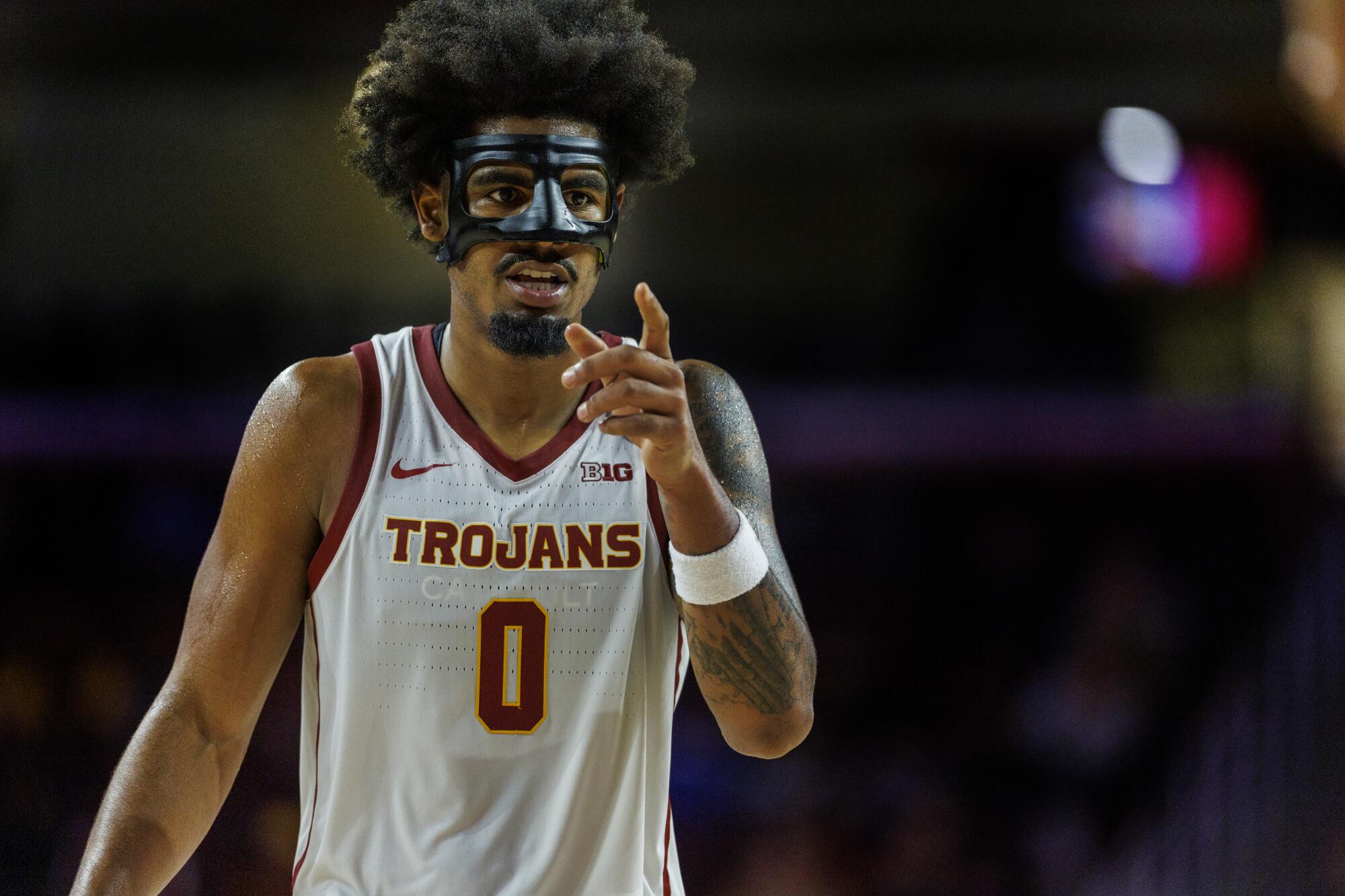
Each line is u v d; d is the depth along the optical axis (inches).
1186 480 755.4
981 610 740.7
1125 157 818.2
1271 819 532.1
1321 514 708.7
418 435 196.7
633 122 206.5
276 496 193.0
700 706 660.7
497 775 189.5
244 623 189.5
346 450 195.6
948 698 713.6
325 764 192.7
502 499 193.8
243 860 580.4
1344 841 515.8
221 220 812.0
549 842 188.4
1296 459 748.0
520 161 189.2
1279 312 807.7
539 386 195.9
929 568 753.0
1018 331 816.3
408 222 217.6
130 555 730.2
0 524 727.1
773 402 770.8
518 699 189.6
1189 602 723.4
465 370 197.6
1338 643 538.6
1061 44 804.0
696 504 173.0
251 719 192.1
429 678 188.9
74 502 735.7
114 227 806.5
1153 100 807.1
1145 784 661.9
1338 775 520.4
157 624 715.4
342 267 816.3
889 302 834.2
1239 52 790.5
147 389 786.2
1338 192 810.2
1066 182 828.6
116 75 802.2
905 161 837.2
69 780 668.7
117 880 172.9
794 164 836.6
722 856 628.1
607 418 162.7
